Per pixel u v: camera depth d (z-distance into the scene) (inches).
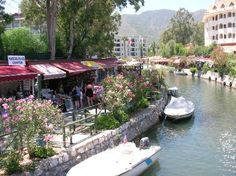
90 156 661.3
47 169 550.9
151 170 687.1
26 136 537.3
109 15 1590.8
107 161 603.5
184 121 1135.0
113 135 762.8
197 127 1052.5
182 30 5378.9
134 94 971.3
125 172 582.2
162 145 861.8
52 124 580.4
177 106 1156.5
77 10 1353.3
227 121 1139.3
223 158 765.3
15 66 858.8
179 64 3752.5
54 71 964.0
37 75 852.6
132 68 2027.6
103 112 867.4
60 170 579.5
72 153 613.3
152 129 1026.1
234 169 700.0
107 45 1759.4
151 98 1227.2
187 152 807.1
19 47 1391.5
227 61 2536.9
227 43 3831.2
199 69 3147.1
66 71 1031.0
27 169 525.0
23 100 556.7
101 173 564.1
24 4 1477.6
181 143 879.7
